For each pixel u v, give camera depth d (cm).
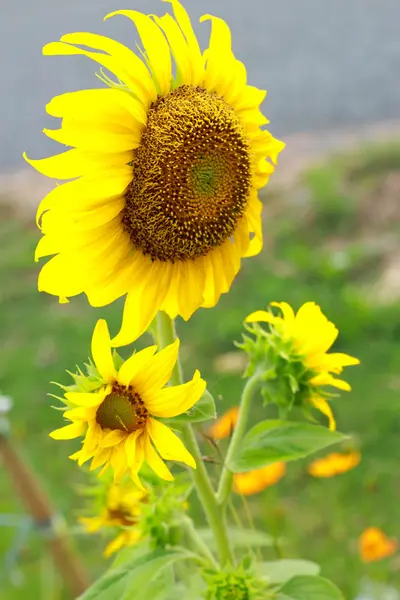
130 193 76
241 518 144
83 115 72
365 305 209
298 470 158
